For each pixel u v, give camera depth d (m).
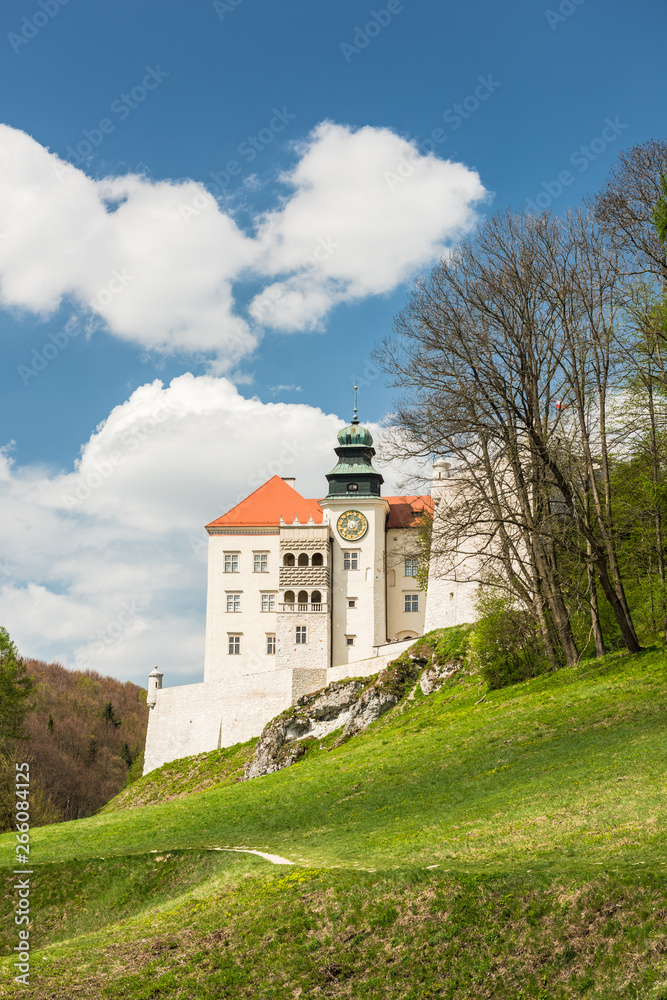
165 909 24.12
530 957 15.65
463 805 27.47
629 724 31.27
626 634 41.59
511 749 33.19
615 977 14.37
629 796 22.14
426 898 18.48
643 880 15.86
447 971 16.30
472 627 61.22
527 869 18.16
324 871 22.02
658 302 40.59
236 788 45.78
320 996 16.95
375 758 41.34
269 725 65.38
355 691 64.56
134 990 18.64
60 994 18.91
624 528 44.56
